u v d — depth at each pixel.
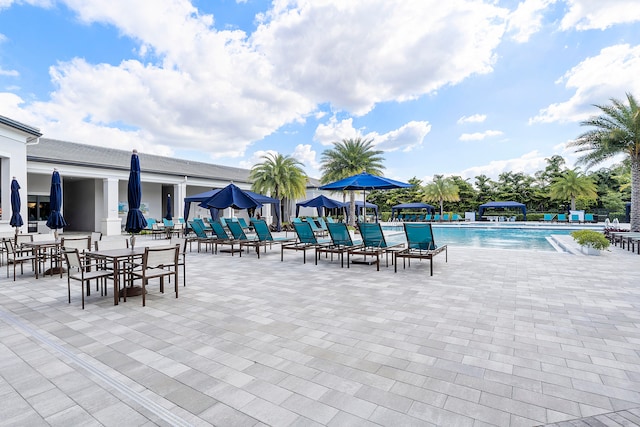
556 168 43.50
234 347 3.46
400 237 19.59
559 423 2.20
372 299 5.31
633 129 15.25
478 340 3.59
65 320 4.37
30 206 19.53
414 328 3.97
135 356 3.26
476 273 7.37
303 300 5.29
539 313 4.50
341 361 3.12
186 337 3.75
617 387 2.64
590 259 9.23
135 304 5.12
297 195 25.20
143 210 24.09
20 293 5.90
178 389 2.65
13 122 12.16
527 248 13.93
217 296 5.57
